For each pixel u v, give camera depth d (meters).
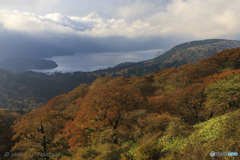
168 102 26.59
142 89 54.62
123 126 20.59
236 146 7.25
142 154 10.91
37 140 27.97
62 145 26.66
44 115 38.19
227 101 16.72
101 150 15.29
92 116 24.77
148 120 18.19
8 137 52.47
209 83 22.97
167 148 11.52
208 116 19.27
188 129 13.08
